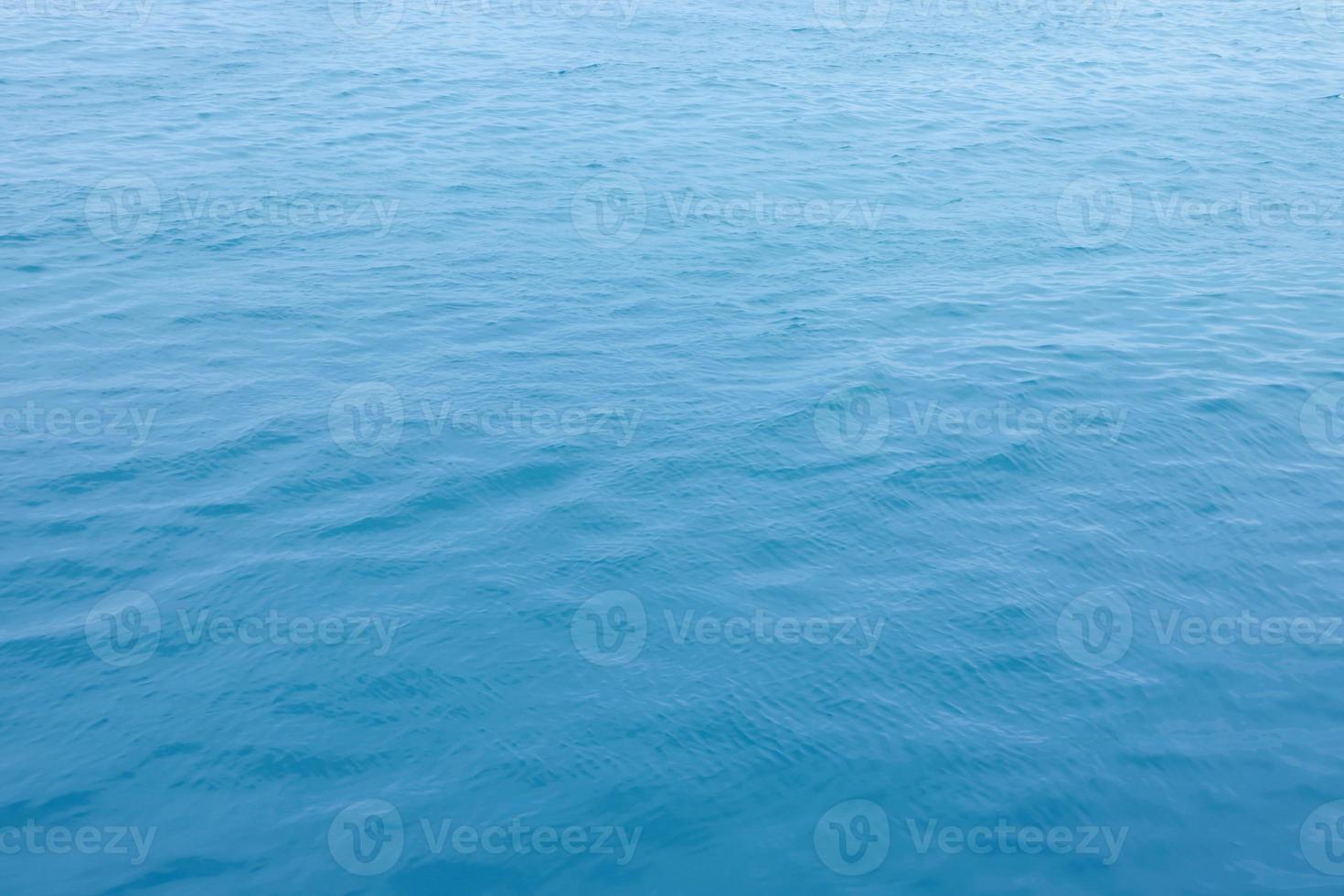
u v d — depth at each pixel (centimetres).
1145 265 1581
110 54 2531
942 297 1457
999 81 2586
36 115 2058
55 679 790
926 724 770
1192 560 948
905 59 2778
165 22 2877
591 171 1903
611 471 1059
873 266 1554
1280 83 2597
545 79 2494
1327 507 1027
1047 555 951
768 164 1972
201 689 786
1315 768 737
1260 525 998
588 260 1544
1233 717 781
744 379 1238
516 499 1014
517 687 797
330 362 1251
